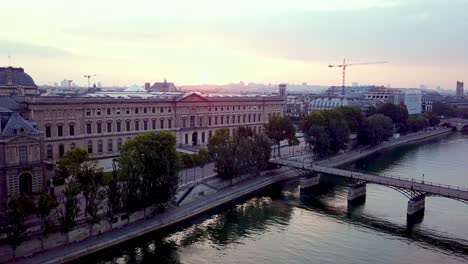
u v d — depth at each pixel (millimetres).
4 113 103812
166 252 88625
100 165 142875
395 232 100812
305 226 104688
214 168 142750
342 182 149375
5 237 79812
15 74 175625
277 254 87938
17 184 99938
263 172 152375
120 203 95938
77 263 81688
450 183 142000
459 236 98500
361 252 89125
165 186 103000
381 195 132625
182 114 181375
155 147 107875
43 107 138250
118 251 88375
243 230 101688
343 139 187500
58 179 116875
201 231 100688
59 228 83625
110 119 157250
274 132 175250
